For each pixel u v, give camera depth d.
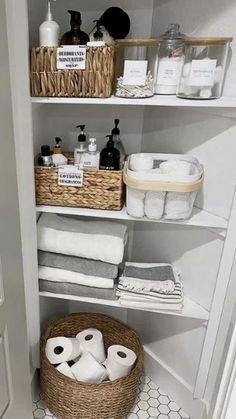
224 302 1.10
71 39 0.98
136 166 1.01
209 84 0.91
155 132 1.25
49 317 1.49
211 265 1.13
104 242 1.16
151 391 1.46
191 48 0.92
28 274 1.15
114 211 1.08
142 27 1.16
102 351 1.37
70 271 1.21
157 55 0.95
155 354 1.49
